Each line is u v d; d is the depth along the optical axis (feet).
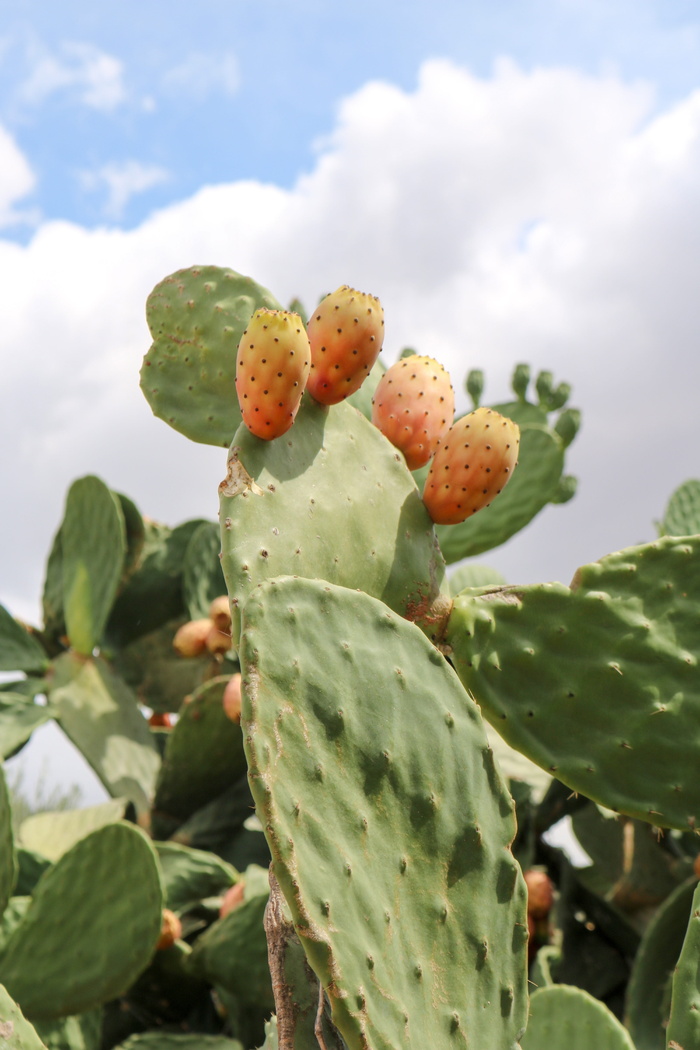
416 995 3.09
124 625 8.20
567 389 6.98
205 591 7.88
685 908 5.39
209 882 6.02
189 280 4.41
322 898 2.97
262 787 2.98
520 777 6.28
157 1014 5.82
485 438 3.74
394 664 3.23
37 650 7.62
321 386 3.63
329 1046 3.15
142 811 6.73
